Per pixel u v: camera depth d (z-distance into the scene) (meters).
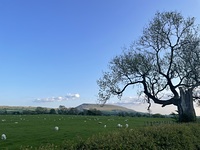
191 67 41.69
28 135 26.89
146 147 14.43
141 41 44.22
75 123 44.97
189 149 17.59
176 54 43.19
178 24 43.03
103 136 13.33
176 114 42.50
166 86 43.53
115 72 44.84
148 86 43.84
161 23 43.56
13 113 101.56
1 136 24.69
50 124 42.69
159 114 73.19
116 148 12.46
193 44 42.62
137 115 81.50
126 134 14.65
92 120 54.00
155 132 16.39
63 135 26.31
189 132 19.02
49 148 11.03
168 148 15.88
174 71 42.69
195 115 36.72
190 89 37.41
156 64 43.47
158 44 43.50
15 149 18.92
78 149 11.62
